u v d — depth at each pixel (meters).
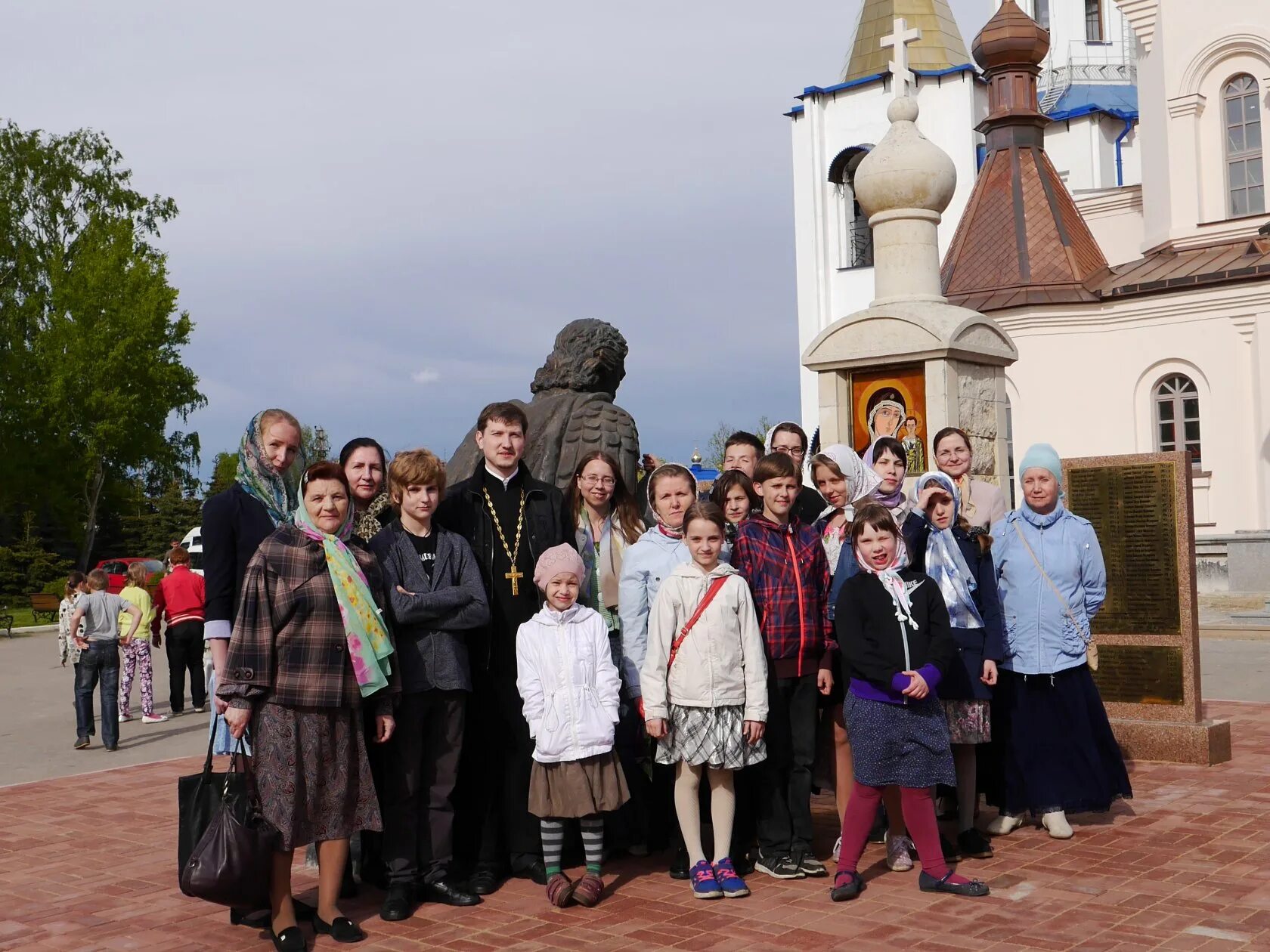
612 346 8.47
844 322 11.03
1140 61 30.81
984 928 5.55
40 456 46.47
